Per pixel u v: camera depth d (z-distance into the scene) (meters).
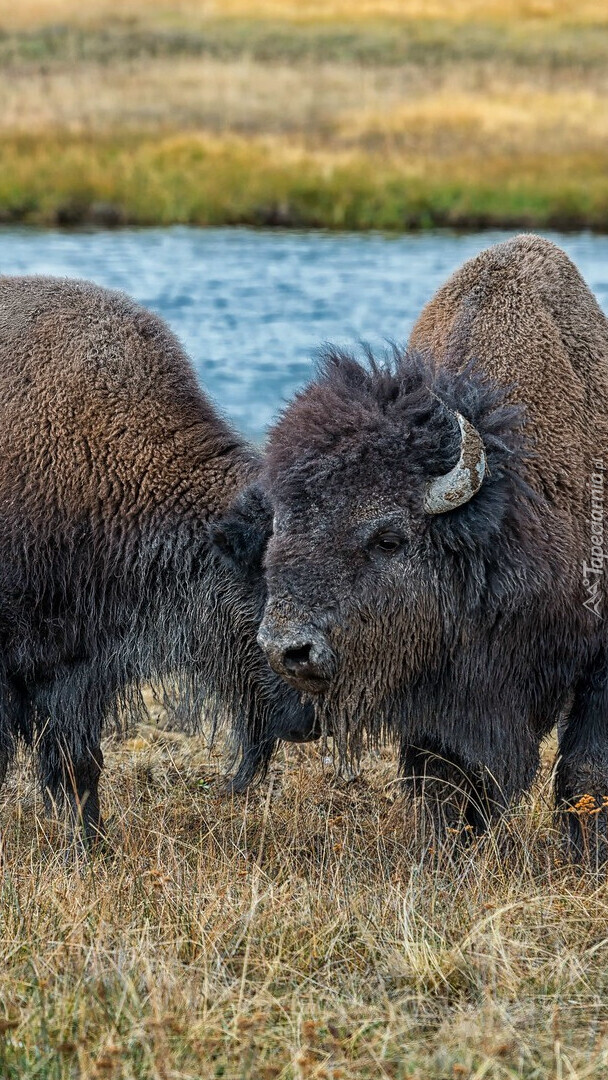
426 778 18.62
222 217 84.88
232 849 19.23
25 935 15.33
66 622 19.64
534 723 18.62
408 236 79.75
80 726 19.84
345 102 119.12
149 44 154.38
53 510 19.41
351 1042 13.05
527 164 93.50
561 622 17.89
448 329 20.12
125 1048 12.79
